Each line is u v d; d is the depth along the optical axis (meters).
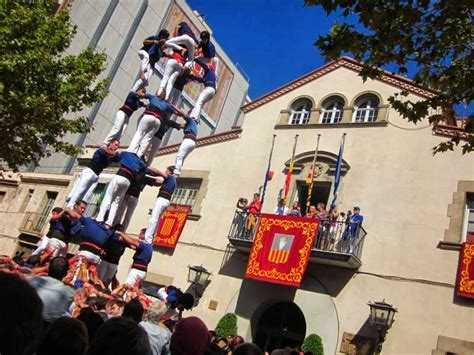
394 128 14.36
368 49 7.23
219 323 13.95
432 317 11.45
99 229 8.06
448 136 13.36
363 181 14.11
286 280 13.05
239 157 17.20
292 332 13.73
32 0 13.88
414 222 12.82
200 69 10.79
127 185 8.45
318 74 16.95
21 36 13.16
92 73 15.38
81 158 22.58
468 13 6.73
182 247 16.56
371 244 13.09
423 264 12.19
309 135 15.90
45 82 13.72
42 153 15.15
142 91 9.37
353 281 12.85
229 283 14.89
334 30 7.25
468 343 10.77
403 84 14.91
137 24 35.28
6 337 1.57
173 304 7.95
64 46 14.78
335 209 13.77
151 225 8.99
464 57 7.31
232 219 16.05
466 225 12.37
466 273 11.41
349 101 15.72
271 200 15.59
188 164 18.44
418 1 6.73
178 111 9.53
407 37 7.03
